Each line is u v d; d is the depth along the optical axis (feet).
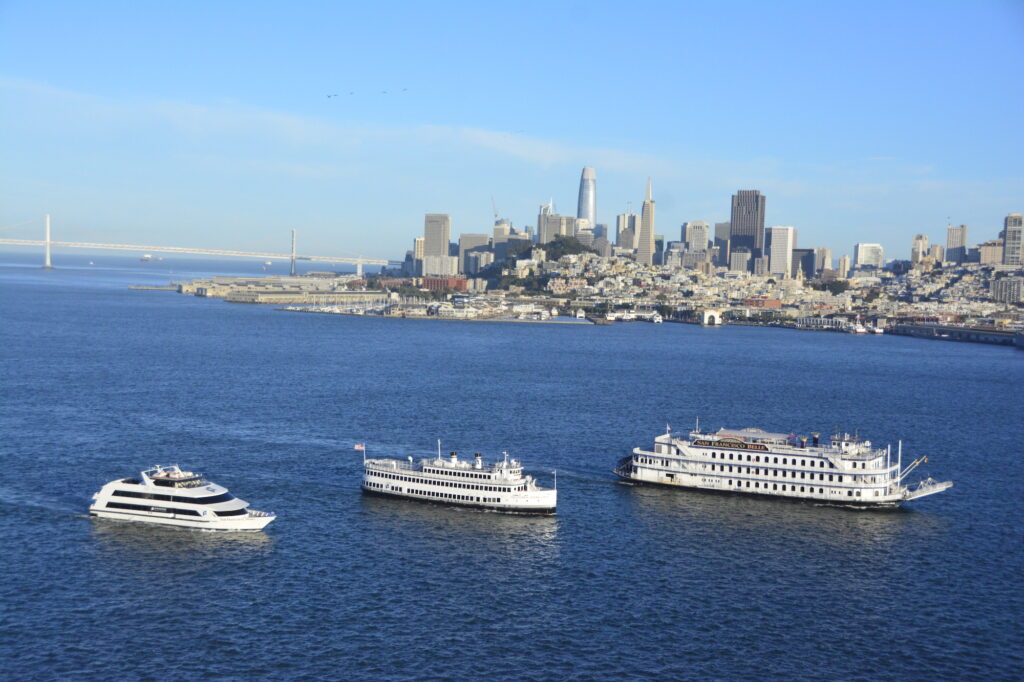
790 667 531.50
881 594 631.15
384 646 542.57
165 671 510.99
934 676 526.16
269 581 625.41
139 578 625.00
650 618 586.45
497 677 513.04
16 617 566.36
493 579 638.94
